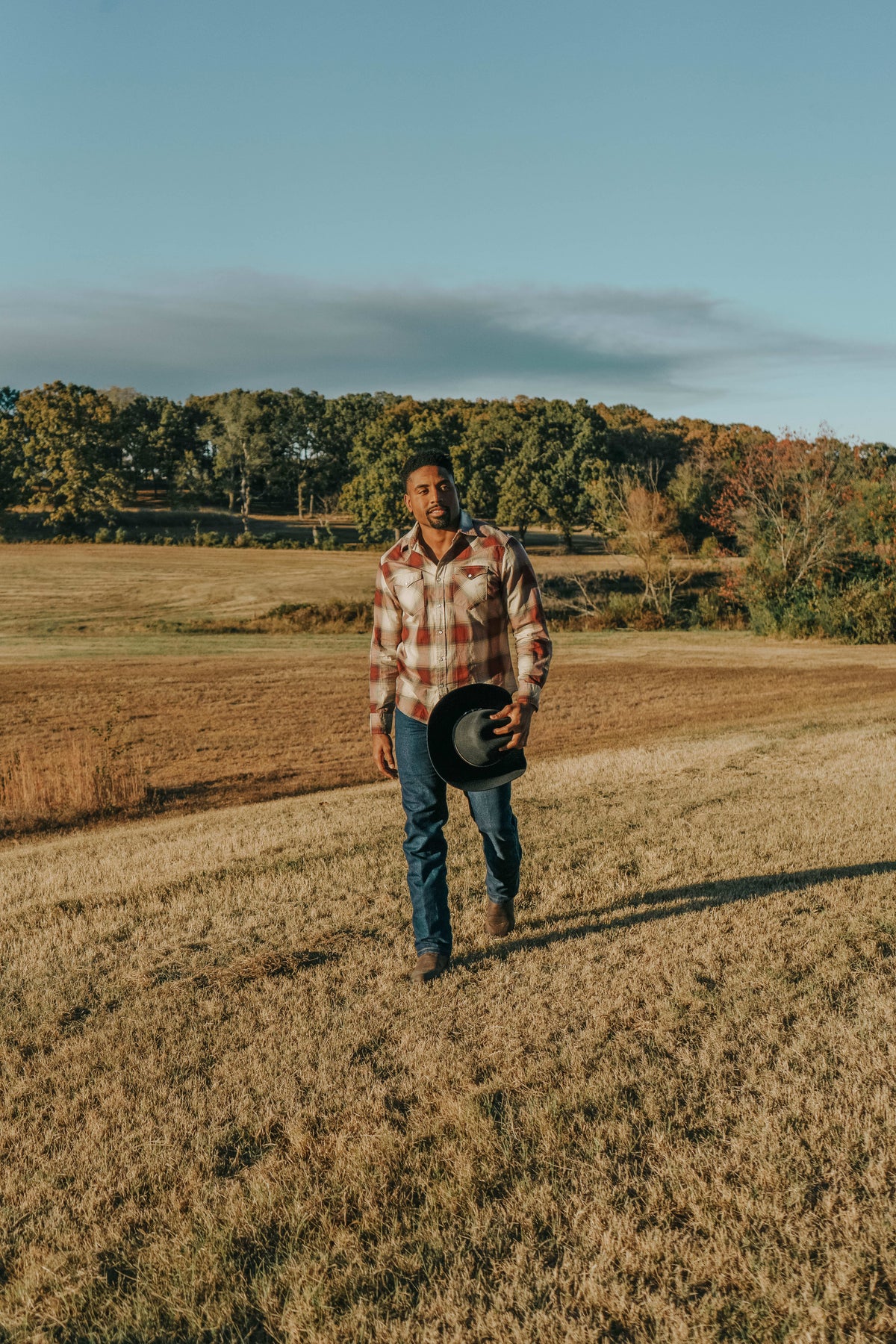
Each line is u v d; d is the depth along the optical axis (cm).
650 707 1917
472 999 337
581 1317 185
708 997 328
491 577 344
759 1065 278
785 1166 227
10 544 7850
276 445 11538
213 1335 188
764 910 421
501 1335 182
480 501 9888
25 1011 351
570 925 419
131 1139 258
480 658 351
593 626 4388
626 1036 300
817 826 604
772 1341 177
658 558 4706
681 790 784
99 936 446
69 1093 285
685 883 484
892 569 3622
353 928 432
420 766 357
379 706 366
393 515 8912
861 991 326
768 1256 198
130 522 10331
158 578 5616
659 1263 199
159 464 12088
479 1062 289
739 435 10019
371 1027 318
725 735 1253
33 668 2677
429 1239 209
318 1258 206
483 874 513
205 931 445
